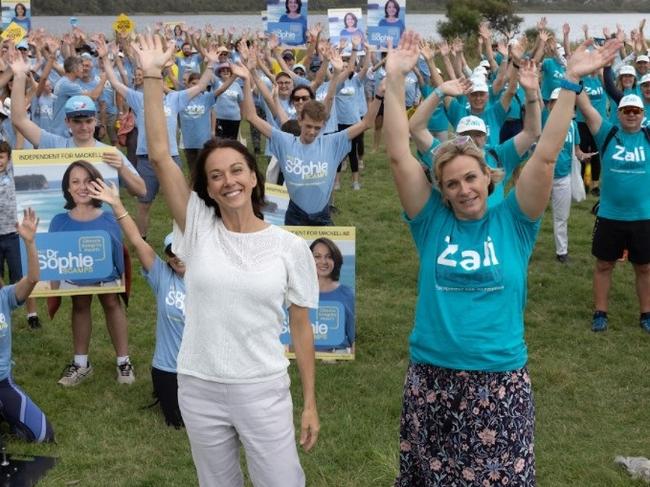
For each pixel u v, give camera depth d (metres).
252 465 3.79
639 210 7.73
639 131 7.67
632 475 5.30
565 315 8.56
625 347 7.66
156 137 3.87
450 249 3.85
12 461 5.40
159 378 5.98
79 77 11.73
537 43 12.48
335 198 13.62
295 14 13.40
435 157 3.84
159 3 61.25
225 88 11.58
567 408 6.39
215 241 3.77
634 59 14.68
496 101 10.09
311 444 3.91
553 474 5.36
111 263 6.50
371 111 7.65
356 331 7.97
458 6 36.50
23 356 7.36
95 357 7.29
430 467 3.98
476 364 3.81
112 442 5.77
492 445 3.83
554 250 10.93
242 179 3.73
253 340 3.70
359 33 15.05
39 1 59.41
